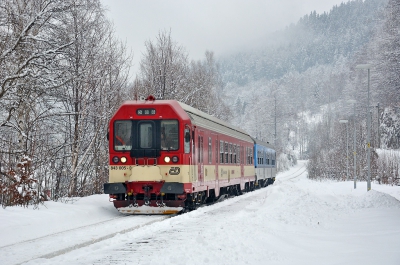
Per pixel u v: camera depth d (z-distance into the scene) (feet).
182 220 47.16
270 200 69.41
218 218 47.85
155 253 28.45
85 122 71.46
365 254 27.68
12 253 29.76
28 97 60.08
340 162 204.03
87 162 72.18
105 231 39.27
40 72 59.06
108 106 73.87
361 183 150.30
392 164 161.58
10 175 48.52
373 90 260.21
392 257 26.27
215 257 26.27
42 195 50.44
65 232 38.60
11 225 38.32
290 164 424.87
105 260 26.91
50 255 29.48
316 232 38.24
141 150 52.65
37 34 61.00
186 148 52.90
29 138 55.52
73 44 62.64
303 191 81.15
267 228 37.32
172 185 51.80
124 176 52.80
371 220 45.55
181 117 52.90
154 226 42.11
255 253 27.96
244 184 95.14
